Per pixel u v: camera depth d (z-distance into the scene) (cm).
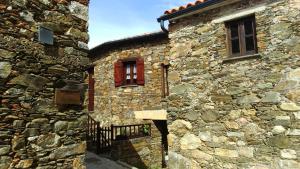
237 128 557
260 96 533
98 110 1219
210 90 605
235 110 564
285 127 496
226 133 571
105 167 693
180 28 673
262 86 533
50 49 341
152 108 1027
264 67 533
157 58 1044
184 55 658
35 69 322
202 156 602
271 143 511
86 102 380
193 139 621
